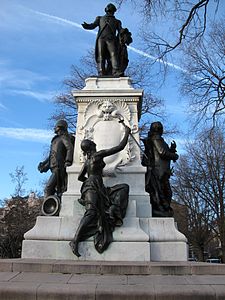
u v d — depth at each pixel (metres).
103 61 11.73
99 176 8.86
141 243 8.52
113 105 10.60
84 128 10.44
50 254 8.69
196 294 5.72
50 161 10.34
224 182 32.88
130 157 10.04
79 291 5.80
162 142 10.52
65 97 24.94
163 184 10.23
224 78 18.30
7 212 39.28
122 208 8.81
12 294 5.84
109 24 11.91
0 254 36.62
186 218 37.19
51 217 9.09
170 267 7.04
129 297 5.70
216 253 53.28
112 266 7.02
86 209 8.54
